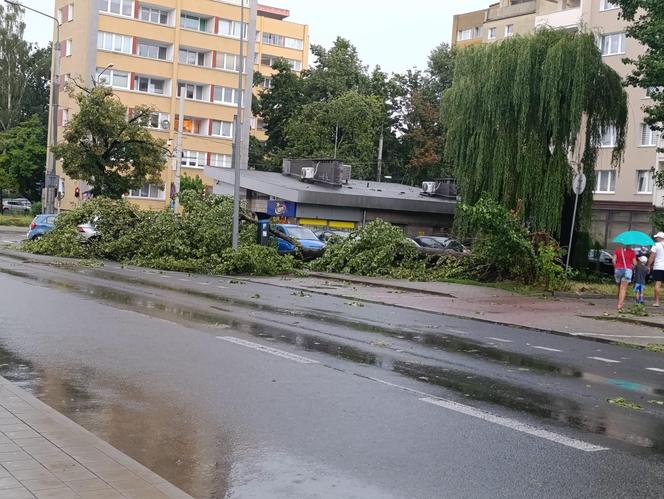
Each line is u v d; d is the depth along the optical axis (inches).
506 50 1120.8
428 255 1077.1
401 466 226.8
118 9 2379.4
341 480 213.5
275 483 210.1
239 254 1027.9
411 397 318.0
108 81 2374.5
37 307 540.1
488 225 925.8
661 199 1638.8
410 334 518.3
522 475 222.5
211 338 443.8
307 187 1638.8
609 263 1350.9
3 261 983.0
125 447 237.1
